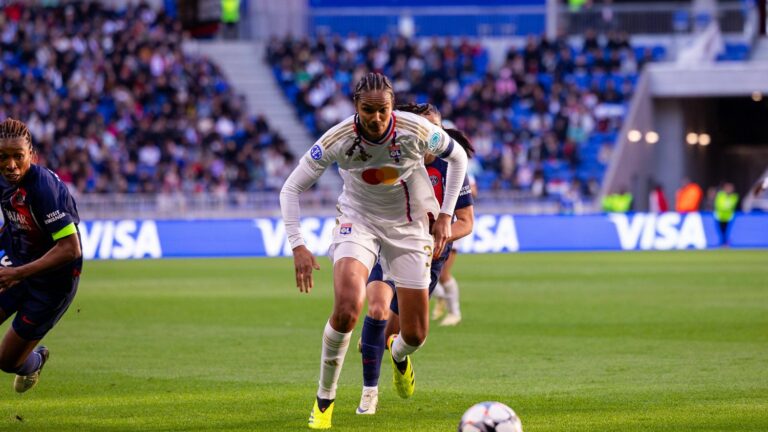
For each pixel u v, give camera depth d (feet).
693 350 121.19
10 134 74.23
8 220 78.59
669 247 337.93
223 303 178.81
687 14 472.85
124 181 377.50
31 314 79.05
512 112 438.81
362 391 89.56
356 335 139.13
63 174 366.22
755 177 520.01
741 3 473.67
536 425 80.38
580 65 451.53
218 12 365.40
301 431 79.30
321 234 322.34
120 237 311.68
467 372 107.04
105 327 146.41
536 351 121.60
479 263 274.16
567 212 387.75
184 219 328.08
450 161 81.20
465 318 154.71
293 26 480.64
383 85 74.54
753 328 140.56
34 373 87.61
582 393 94.38
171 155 392.27
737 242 340.80
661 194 390.21
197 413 86.53
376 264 86.07
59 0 446.60
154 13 448.65
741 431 77.87
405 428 79.97
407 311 82.02
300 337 135.74
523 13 480.64
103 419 84.17
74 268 79.46
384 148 77.41
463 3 489.26
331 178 413.39
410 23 483.51
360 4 491.31
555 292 194.49
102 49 423.23
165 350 124.06
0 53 409.08
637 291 195.00
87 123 390.01
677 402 89.56
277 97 448.65
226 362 114.83
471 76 454.40
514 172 410.52
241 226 321.93
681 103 458.09
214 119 413.59
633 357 116.26
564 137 428.56
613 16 476.54
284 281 224.33
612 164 418.72
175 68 425.28
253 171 397.39
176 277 235.61
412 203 81.10
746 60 469.98
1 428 80.69
